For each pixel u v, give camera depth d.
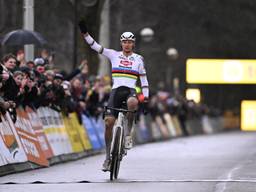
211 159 42.41
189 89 128.50
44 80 40.62
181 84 130.38
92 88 52.03
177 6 105.69
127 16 91.94
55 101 43.00
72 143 45.25
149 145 64.44
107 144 30.78
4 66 35.59
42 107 40.75
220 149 54.88
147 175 32.03
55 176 32.41
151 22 100.19
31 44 42.22
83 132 48.88
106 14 68.31
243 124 152.88
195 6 108.75
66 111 44.84
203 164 38.31
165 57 115.56
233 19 119.44
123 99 30.67
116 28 87.94
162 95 87.00
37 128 38.91
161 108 83.19
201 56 131.00
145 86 31.25
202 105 117.81
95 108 52.50
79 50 64.62
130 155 46.94
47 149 39.69
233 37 123.00
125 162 40.00
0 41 43.75
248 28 121.38
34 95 37.78
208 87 146.00
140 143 69.56
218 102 146.88
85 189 26.94
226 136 94.25
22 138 36.00
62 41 77.56
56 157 41.09
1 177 32.09
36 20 70.06
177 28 110.00
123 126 30.19
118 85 30.83
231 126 146.38
